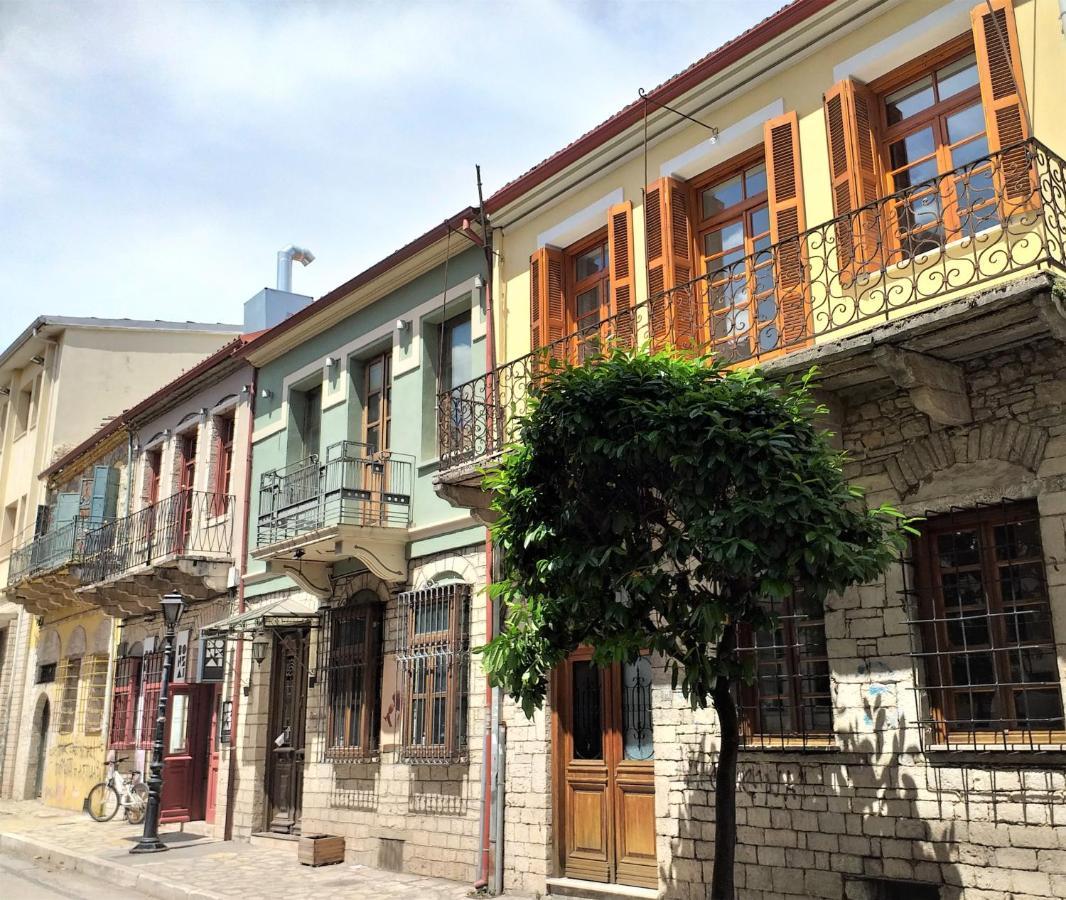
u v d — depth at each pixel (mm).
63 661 23125
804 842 7766
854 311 7305
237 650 15570
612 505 6590
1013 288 6273
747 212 9609
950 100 8055
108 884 12016
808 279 7691
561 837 10125
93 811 17984
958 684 7332
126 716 19359
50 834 16062
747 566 5715
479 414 10742
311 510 12977
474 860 10781
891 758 7383
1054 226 6500
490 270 12234
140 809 17062
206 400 18391
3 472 29328
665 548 6258
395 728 12227
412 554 12672
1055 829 6484
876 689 7566
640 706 9711
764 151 9469
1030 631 7023
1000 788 6785
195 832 15672
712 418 6094
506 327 12055
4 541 28484
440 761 11141
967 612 7371
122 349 27047
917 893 7086
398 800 11992
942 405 7250
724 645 6266
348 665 13086
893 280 7918
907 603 7512
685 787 8719
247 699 15156
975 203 7484
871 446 8023
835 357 7230
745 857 8102
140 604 18766
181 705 17172
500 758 10680
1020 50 7406
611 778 9797
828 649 7922
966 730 7207
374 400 14430
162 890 11047
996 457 7273
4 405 30922
